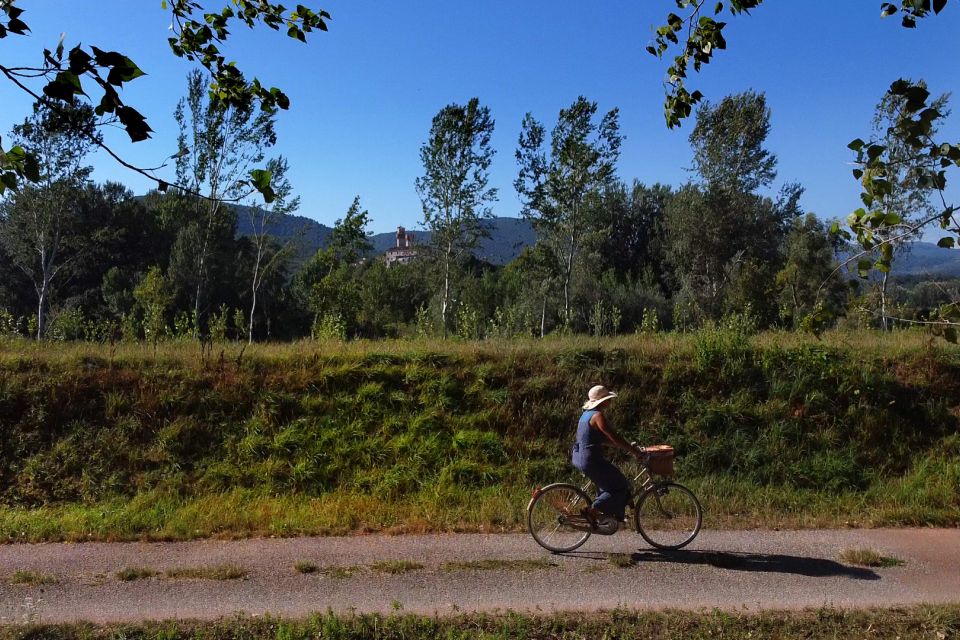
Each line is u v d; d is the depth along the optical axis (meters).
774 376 11.27
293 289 57.50
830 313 4.28
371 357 11.80
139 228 54.81
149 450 10.02
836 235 4.34
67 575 6.51
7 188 3.28
